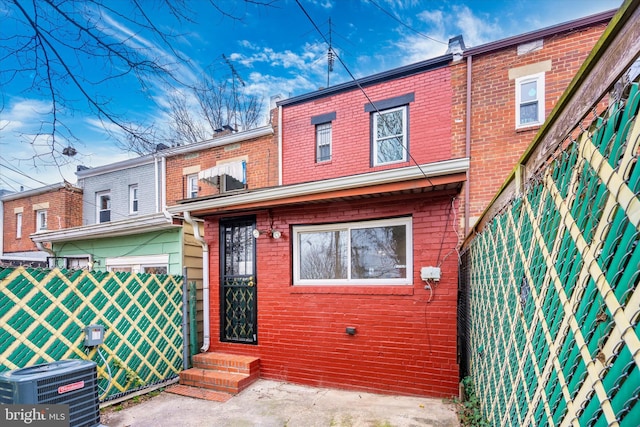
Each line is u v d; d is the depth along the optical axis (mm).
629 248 776
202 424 3346
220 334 5094
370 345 4133
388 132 6918
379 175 3814
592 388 938
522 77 5727
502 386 2119
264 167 8281
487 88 5965
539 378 1409
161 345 4539
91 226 6559
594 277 951
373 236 4371
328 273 4586
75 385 2572
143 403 3926
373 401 3783
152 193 10266
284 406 3729
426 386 3836
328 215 4527
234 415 3527
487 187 5789
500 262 2270
